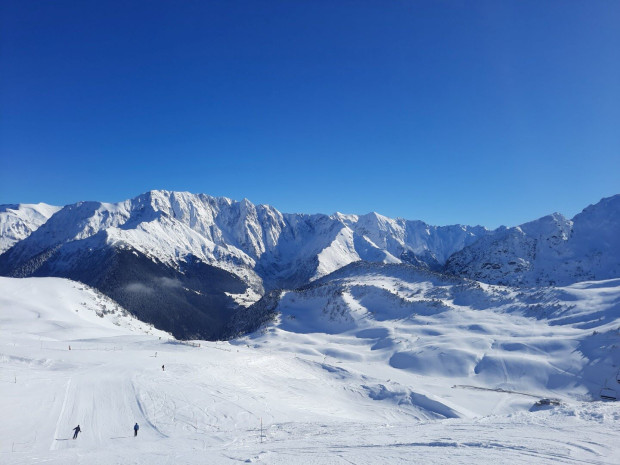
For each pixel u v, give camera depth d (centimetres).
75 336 11169
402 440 2552
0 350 6831
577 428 2316
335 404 6969
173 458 2592
